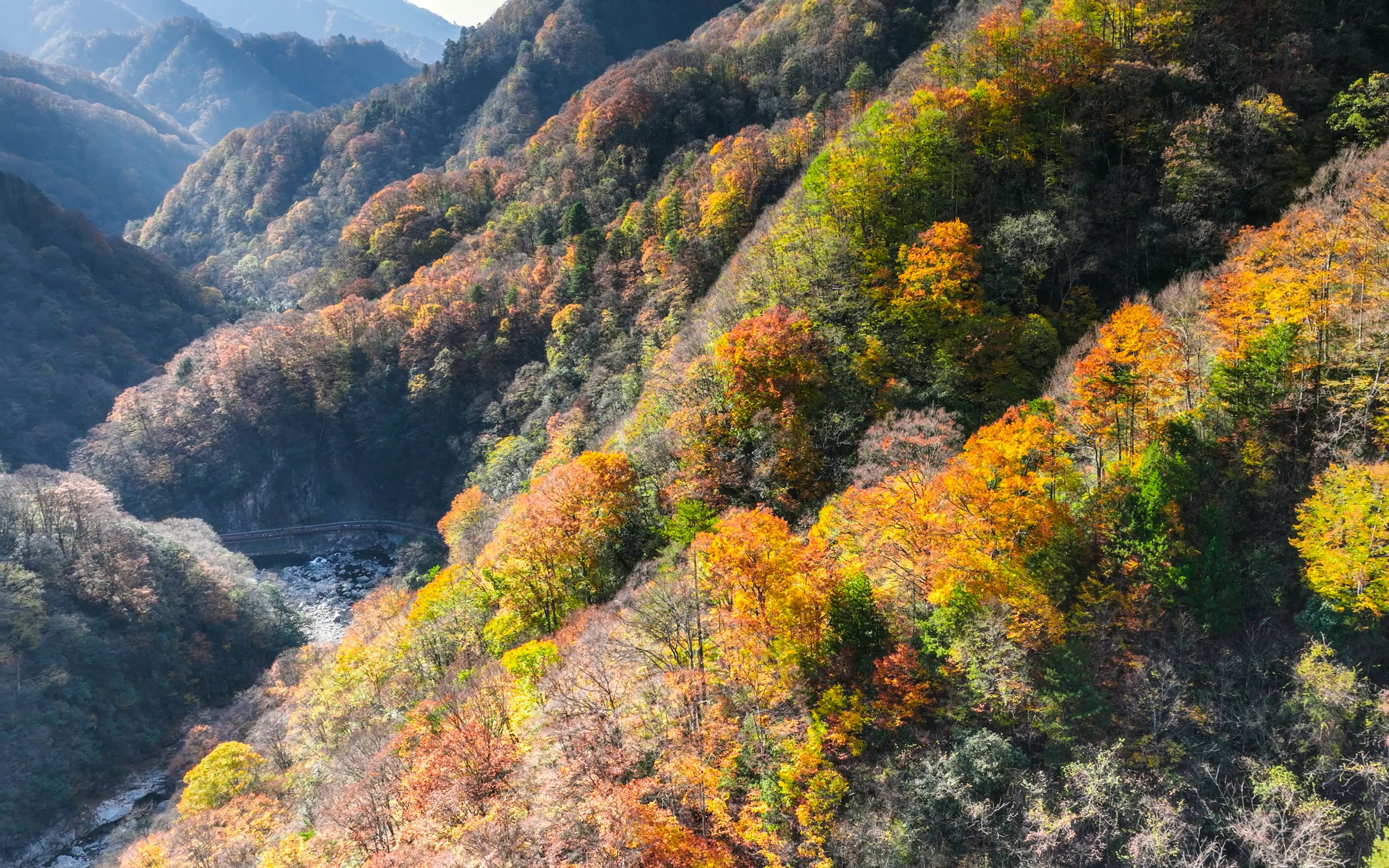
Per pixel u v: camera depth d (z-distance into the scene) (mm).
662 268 122562
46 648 89750
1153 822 34562
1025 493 44656
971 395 63188
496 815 39375
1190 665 39688
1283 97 76500
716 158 142125
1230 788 35812
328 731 71000
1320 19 81438
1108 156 80625
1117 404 48031
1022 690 39250
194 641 106250
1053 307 72688
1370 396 43406
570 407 118875
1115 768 36094
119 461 148125
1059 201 76125
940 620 42719
